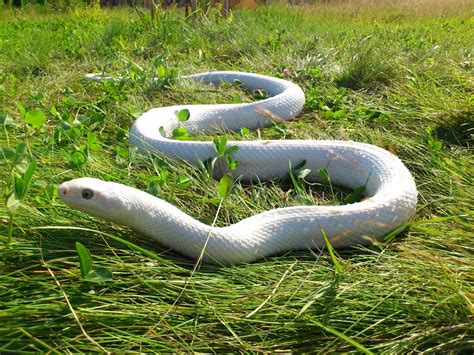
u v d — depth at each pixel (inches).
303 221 12.1
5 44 36.9
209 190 14.3
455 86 24.0
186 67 29.6
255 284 10.6
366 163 15.0
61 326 8.8
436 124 19.3
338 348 9.0
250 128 20.7
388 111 20.9
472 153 17.1
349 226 12.2
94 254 11.0
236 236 11.3
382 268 11.0
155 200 11.4
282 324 9.4
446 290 9.8
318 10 54.8
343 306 9.7
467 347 8.8
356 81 25.4
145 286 10.2
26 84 24.7
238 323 9.4
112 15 58.5
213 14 42.1
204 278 10.6
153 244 11.7
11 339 8.4
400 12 54.0
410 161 16.2
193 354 8.7
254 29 38.5
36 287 9.7
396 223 12.6
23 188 10.2
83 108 21.8
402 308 9.6
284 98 21.5
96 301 9.5
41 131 18.2
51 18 57.9
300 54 31.2
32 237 11.1
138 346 8.8
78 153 14.2
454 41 33.8
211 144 16.0
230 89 25.7
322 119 21.1
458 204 13.8
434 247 12.0
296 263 11.3
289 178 16.0
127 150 16.4
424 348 8.9
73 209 12.1
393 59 26.7
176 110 19.8
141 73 25.1
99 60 30.9
